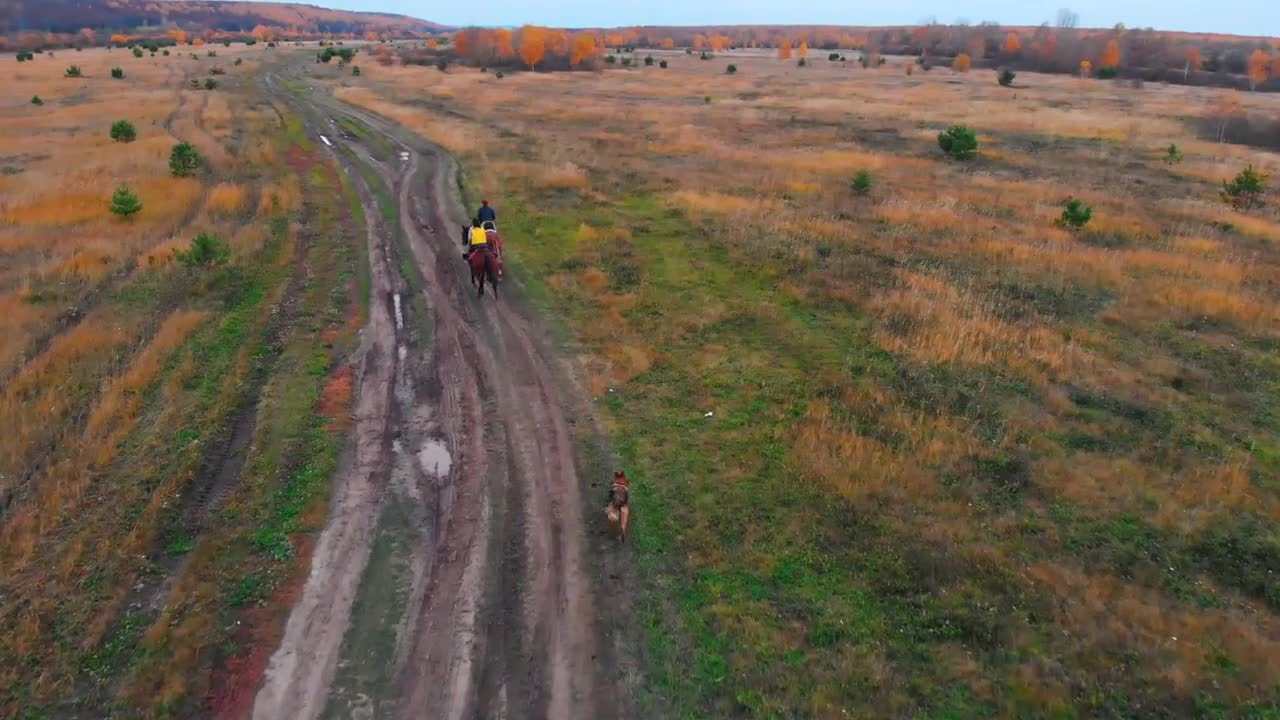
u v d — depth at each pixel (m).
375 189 26.88
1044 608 8.26
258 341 14.52
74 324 14.77
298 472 10.58
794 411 12.34
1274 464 10.98
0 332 14.02
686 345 14.73
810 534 9.45
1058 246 20.70
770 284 17.88
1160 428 11.90
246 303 16.30
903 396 12.74
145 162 28.89
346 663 7.62
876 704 7.15
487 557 9.14
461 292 17.47
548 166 30.45
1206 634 7.92
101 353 13.52
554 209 24.16
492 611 8.35
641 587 8.70
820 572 8.87
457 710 7.18
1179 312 16.52
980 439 11.45
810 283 17.81
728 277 18.31
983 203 26.02
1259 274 19.12
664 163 32.41
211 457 10.85
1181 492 10.19
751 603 8.42
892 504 9.98
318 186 26.78
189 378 12.93
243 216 22.67
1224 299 16.75
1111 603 8.34
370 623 8.12
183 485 10.12
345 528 9.54
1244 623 8.05
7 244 18.83
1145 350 14.78
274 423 11.73
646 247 20.50
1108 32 133.00
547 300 16.88
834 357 14.27
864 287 17.55
